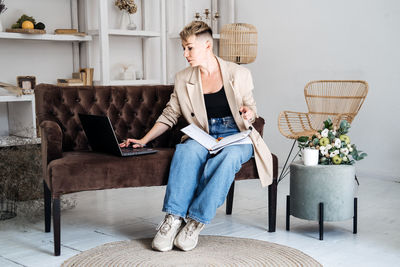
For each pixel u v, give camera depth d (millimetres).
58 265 2275
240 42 5148
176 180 2402
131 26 4617
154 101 3148
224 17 5543
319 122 4410
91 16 4508
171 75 5242
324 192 2609
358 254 2400
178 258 2307
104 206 3398
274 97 5148
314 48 4789
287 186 4121
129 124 3090
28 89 3883
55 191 2373
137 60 4973
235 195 3738
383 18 4289
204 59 2604
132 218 3088
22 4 4117
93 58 4598
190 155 2424
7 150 3293
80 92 3006
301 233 2748
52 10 4309
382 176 4348
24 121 3945
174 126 3090
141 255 2352
